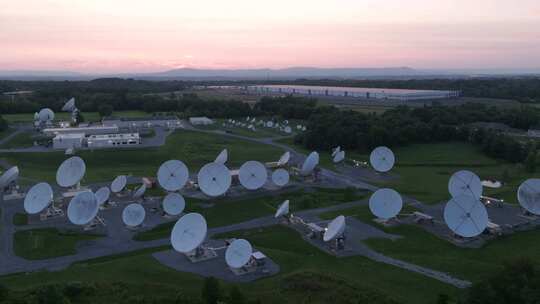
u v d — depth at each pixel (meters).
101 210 71.88
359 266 51.09
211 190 74.81
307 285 44.38
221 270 49.81
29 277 47.75
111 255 54.94
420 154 115.12
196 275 48.31
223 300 39.47
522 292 36.19
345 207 74.38
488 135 117.62
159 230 64.19
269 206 74.69
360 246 57.59
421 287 45.62
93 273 48.31
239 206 74.75
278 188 84.75
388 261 52.66
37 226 64.56
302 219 68.00
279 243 59.31
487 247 57.56
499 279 38.66
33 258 53.53
